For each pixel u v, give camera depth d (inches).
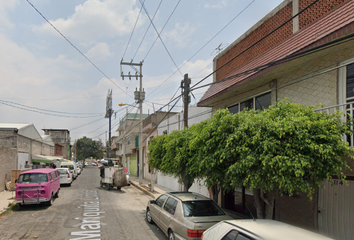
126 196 671.8
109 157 1879.9
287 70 326.6
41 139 1230.9
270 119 220.4
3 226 356.5
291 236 152.6
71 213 444.8
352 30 234.8
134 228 357.7
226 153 225.0
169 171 388.8
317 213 299.7
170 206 306.2
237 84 394.0
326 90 283.0
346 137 236.4
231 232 172.4
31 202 476.4
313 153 192.5
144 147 1200.2
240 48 487.8
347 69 263.6
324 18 293.4
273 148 196.2
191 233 237.9
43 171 515.2
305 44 282.4
